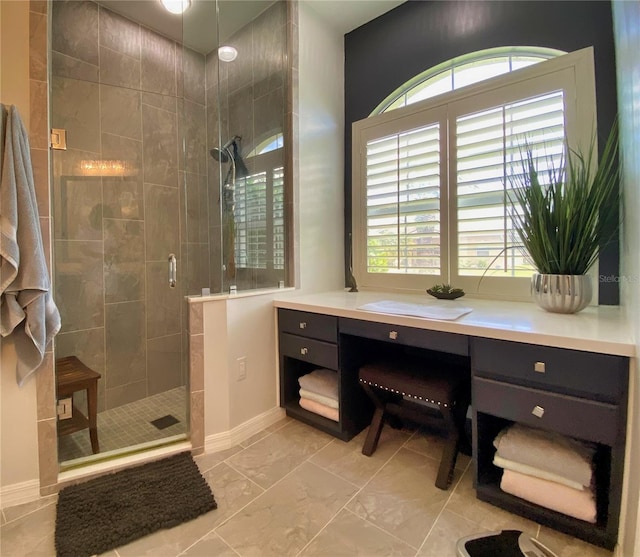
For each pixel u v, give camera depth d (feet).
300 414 6.50
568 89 5.49
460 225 6.61
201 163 7.57
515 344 3.98
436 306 5.70
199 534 3.95
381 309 5.47
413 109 7.22
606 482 3.91
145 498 4.46
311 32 7.52
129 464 5.18
